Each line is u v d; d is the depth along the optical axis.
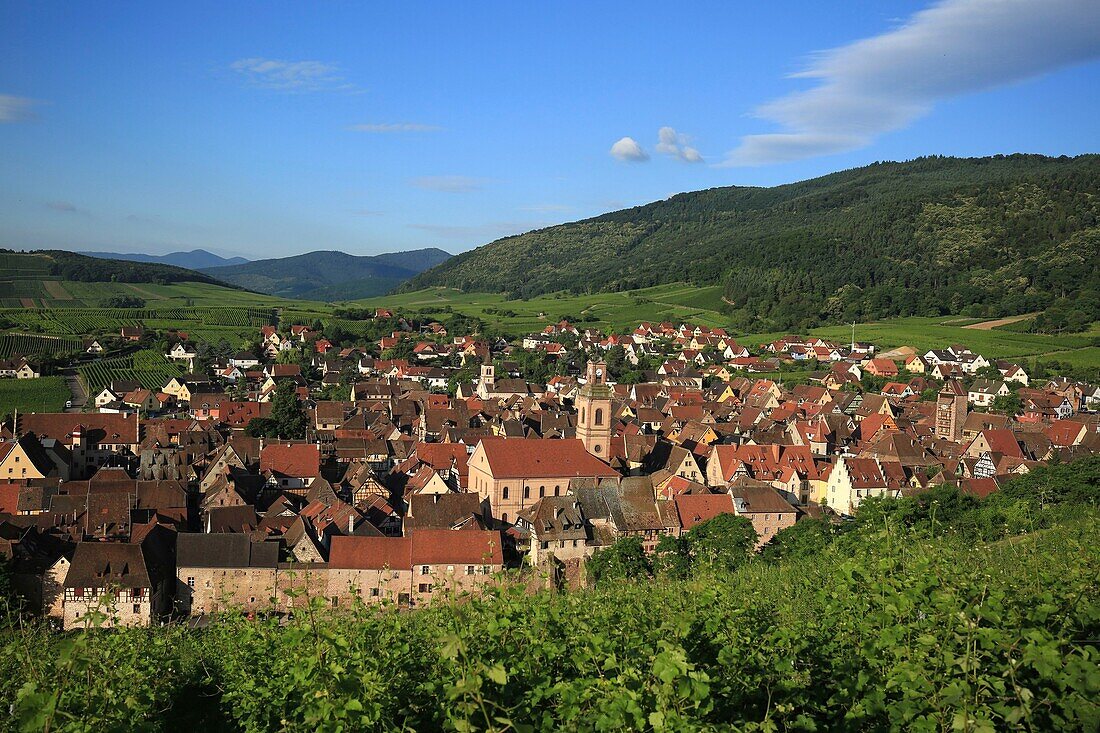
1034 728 18.25
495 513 116.19
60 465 145.38
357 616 30.36
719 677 21.59
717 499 110.69
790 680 21.89
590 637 22.92
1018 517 79.44
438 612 29.56
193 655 39.56
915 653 21.36
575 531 100.44
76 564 84.38
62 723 21.14
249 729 27.62
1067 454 145.88
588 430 130.38
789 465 136.12
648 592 40.53
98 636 25.86
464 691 17.55
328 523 104.94
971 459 140.38
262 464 135.38
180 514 109.56
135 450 166.38
